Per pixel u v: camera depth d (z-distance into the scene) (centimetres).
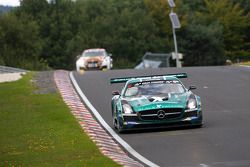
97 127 5291
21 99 7106
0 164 3712
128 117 4844
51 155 3909
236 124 5041
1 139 4703
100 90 8212
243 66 10856
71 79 9606
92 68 13450
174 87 5172
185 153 3875
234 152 3788
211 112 5962
